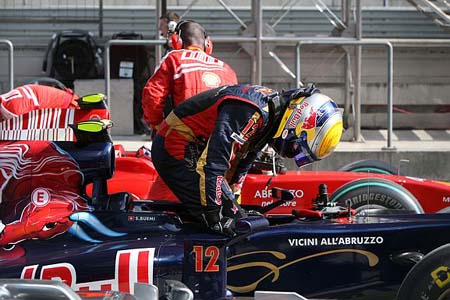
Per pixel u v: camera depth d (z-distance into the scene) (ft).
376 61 141.08
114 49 134.72
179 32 70.13
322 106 50.21
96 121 54.34
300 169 111.45
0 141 55.36
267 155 74.95
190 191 51.49
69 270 49.21
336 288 52.60
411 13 145.59
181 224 51.90
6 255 50.26
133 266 49.11
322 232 52.49
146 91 67.62
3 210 53.06
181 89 67.26
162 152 52.44
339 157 112.47
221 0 144.66
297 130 49.98
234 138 48.19
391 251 52.75
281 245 52.21
